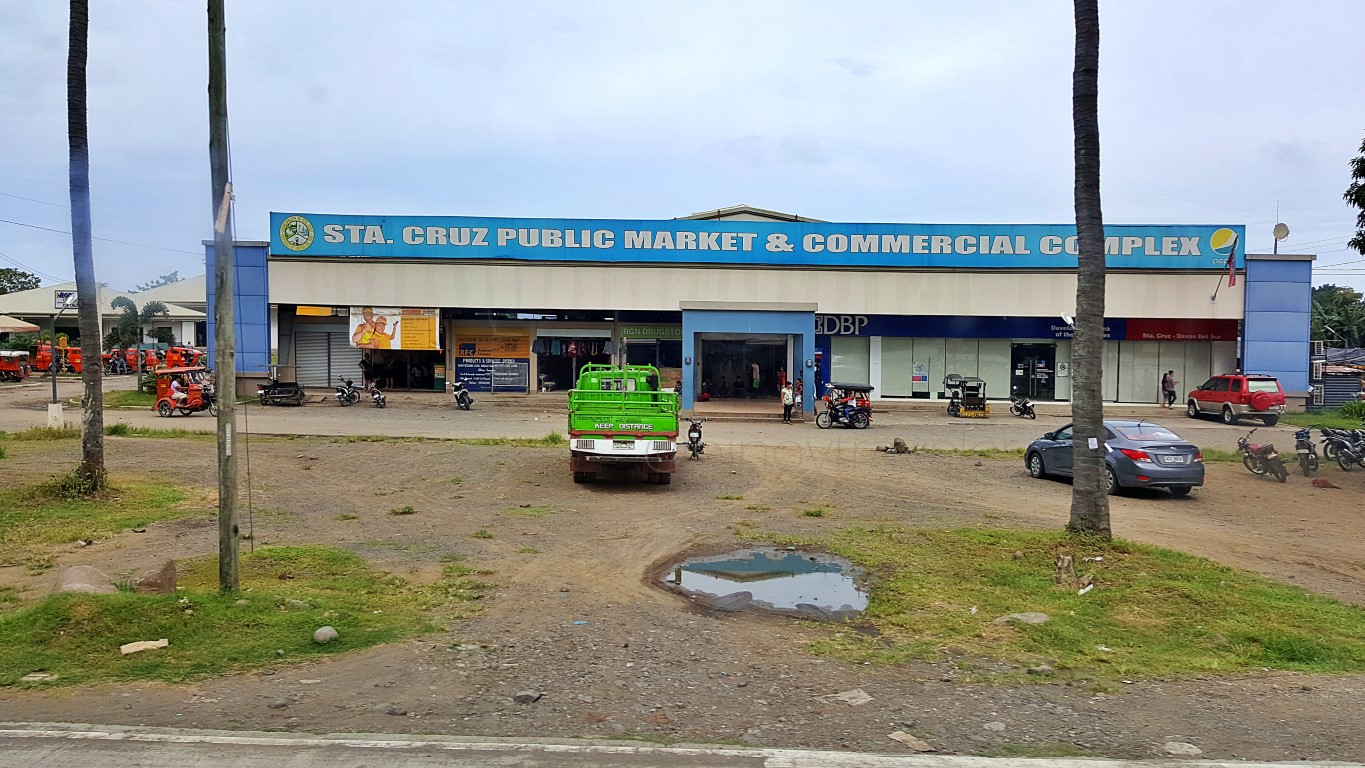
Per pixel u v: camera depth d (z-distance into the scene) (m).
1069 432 17.56
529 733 5.07
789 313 33.12
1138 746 5.03
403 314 37.41
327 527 11.84
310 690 5.71
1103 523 10.56
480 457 19.38
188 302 57.41
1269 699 5.91
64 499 12.88
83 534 10.74
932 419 32.84
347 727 5.09
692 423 20.73
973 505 14.66
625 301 38.09
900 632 7.51
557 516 13.18
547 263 37.78
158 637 6.55
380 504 13.86
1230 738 5.18
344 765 4.57
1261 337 37.41
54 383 24.38
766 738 5.08
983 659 6.75
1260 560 10.79
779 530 12.27
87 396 13.35
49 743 4.80
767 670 6.43
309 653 6.45
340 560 9.62
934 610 8.13
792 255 38.50
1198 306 37.84
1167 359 39.81
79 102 13.55
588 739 4.98
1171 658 6.83
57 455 17.88
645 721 5.32
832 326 40.06
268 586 8.33
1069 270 38.41
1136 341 39.75
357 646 6.64
